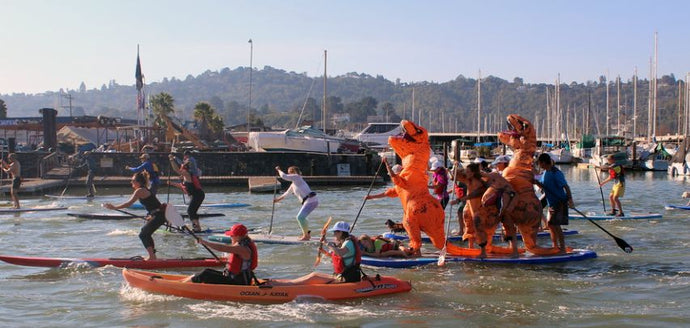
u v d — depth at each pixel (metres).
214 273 10.19
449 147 79.88
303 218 15.29
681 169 47.91
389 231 17.12
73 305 9.87
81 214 20.33
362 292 10.23
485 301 10.16
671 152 61.75
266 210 22.97
